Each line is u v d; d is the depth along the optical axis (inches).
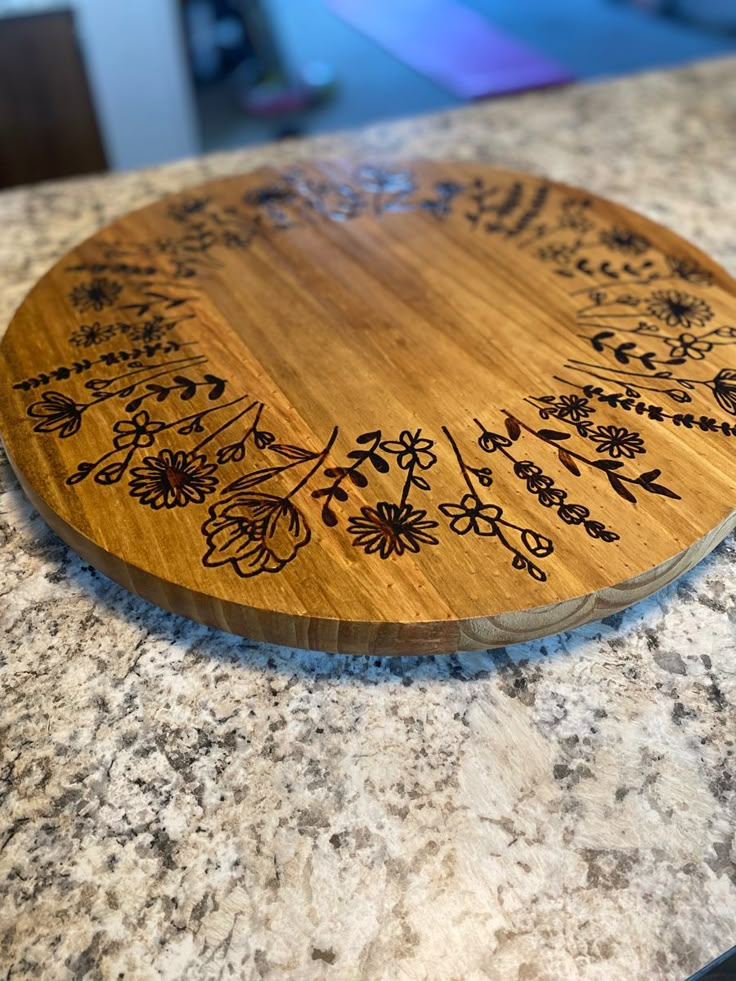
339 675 26.9
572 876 22.5
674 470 29.0
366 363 34.2
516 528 26.8
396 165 49.6
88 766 24.6
